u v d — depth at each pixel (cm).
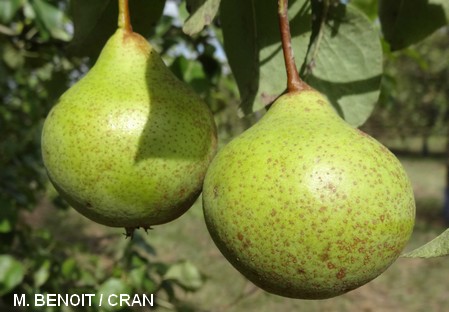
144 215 20
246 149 17
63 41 40
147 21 26
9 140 61
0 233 40
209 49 41
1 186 48
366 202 16
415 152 316
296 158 16
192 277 41
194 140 20
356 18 25
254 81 23
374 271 17
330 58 25
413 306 87
